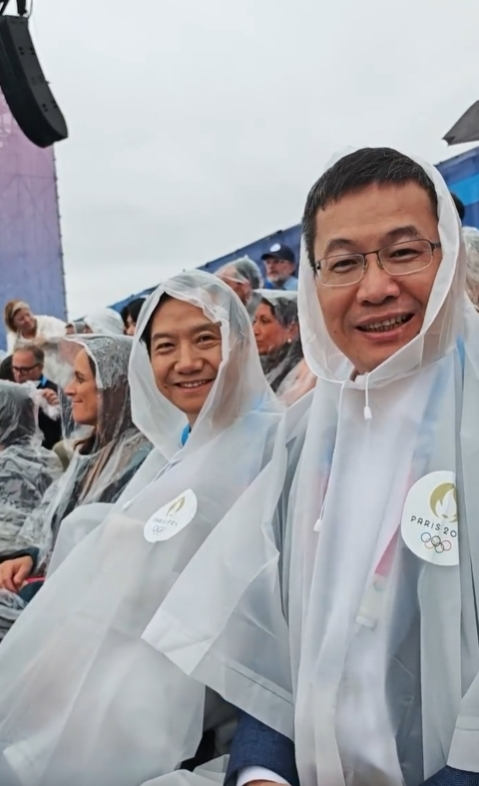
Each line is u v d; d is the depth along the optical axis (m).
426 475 0.96
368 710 0.92
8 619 1.97
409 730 0.92
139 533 1.31
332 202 1.04
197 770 1.14
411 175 1.01
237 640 1.07
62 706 1.23
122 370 1.89
